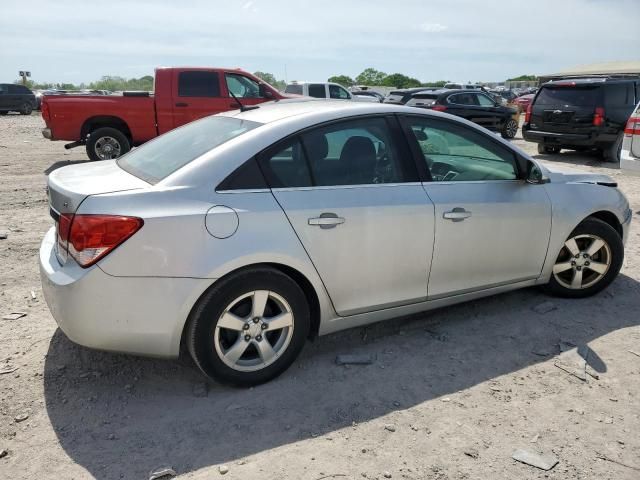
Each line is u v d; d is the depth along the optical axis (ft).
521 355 12.19
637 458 8.97
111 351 9.79
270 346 10.73
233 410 10.07
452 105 56.95
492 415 10.03
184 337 10.22
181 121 38.06
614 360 11.98
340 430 9.54
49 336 12.59
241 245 9.94
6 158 39.78
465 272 12.76
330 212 10.77
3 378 10.85
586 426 9.75
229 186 10.12
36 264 17.15
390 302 11.94
